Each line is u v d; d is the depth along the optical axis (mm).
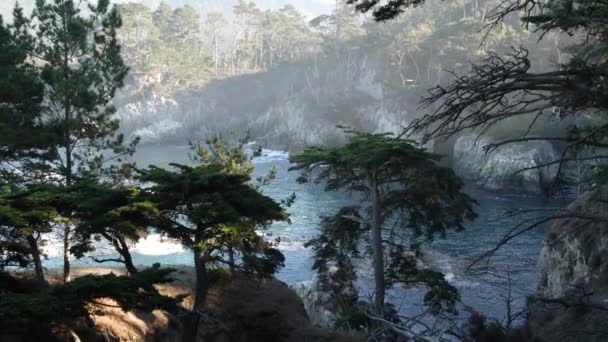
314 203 75875
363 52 147000
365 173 26594
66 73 25641
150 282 15641
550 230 32531
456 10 137000
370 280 41250
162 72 175875
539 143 81125
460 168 92375
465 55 99750
